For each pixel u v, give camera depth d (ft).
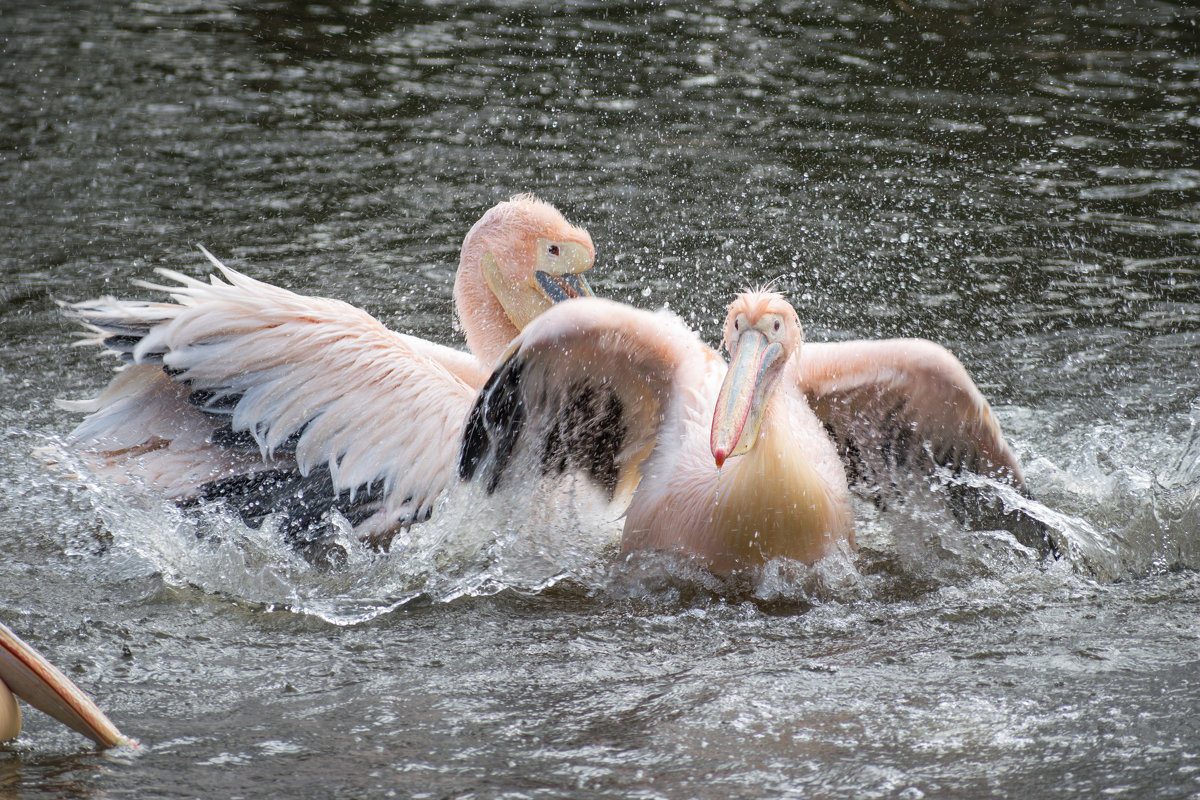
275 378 32.42
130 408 33.42
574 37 91.20
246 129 72.59
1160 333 46.06
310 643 26.81
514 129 72.84
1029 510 31.81
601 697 24.11
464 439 30.04
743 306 28.43
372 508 32.63
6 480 34.88
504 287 37.68
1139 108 74.38
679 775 21.06
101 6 98.73
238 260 53.78
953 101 76.48
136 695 24.00
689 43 89.35
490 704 23.79
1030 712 23.17
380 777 20.90
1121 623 27.71
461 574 30.76
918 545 32.89
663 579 30.17
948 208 60.13
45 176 63.98
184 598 28.94
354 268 53.01
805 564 29.58
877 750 21.86
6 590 28.81
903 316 48.14
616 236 56.75
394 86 80.79
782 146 69.46
